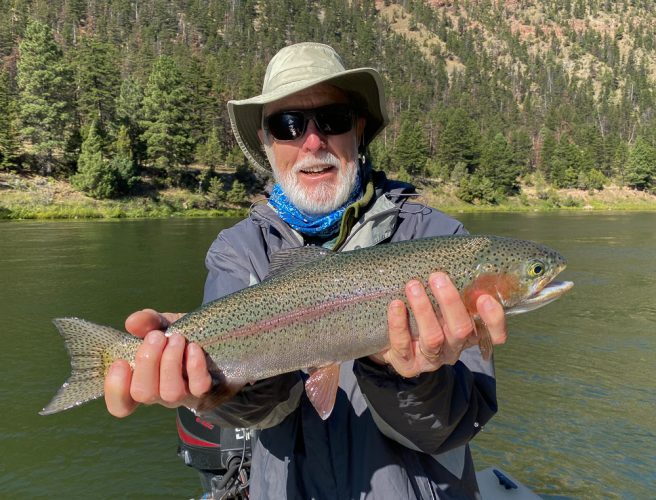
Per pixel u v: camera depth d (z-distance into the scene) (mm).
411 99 175250
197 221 61125
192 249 32719
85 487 7207
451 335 2422
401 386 2457
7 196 66562
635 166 135000
